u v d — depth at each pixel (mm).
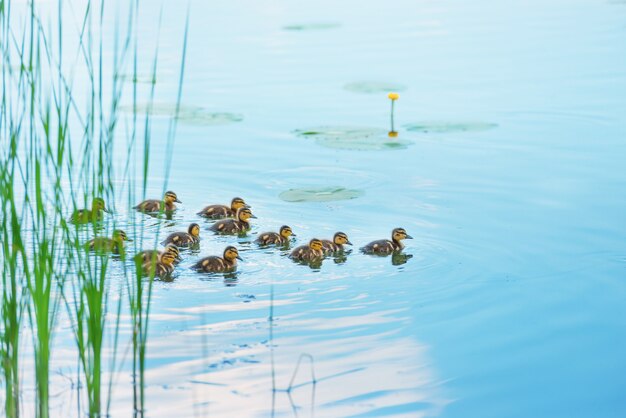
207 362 11984
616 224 16891
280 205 18391
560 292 14250
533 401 11188
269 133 22703
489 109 24344
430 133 22609
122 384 11391
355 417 10758
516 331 13023
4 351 10555
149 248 16047
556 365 12070
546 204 17953
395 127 23156
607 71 27406
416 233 16859
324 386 11445
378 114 24344
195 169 20281
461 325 13219
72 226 16188
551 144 21531
